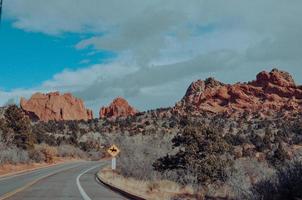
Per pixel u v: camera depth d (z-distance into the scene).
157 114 168.62
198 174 32.22
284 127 101.38
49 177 34.03
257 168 29.31
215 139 35.88
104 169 45.97
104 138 131.88
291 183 12.39
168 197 19.00
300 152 13.69
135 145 46.00
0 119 58.62
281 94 197.50
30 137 64.62
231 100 197.75
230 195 23.42
